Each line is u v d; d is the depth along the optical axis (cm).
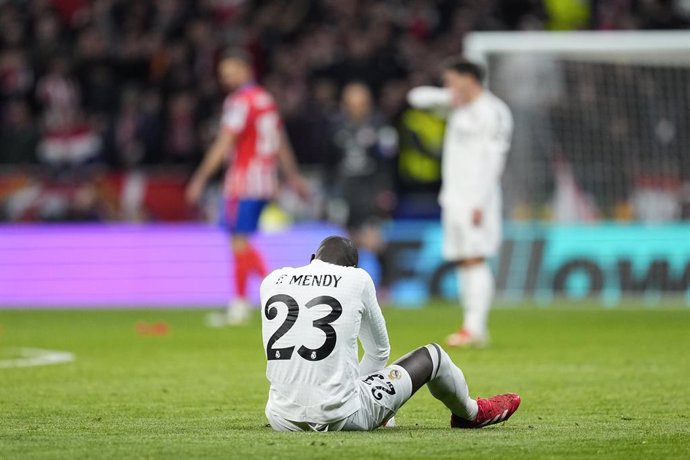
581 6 8144
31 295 6856
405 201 7012
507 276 6700
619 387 2942
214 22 8144
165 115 7556
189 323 5253
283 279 2067
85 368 3444
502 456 1803
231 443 1927
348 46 7712
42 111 7544
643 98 6944
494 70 6669
